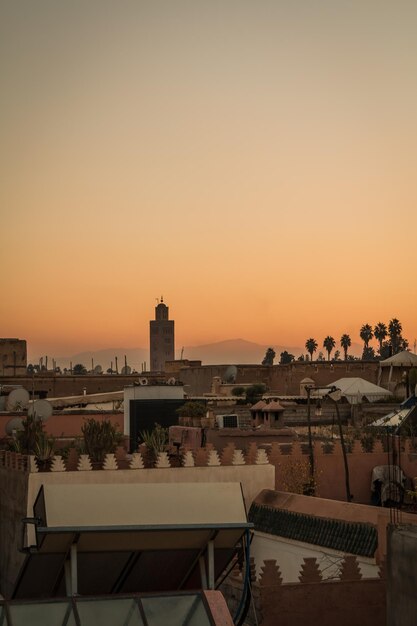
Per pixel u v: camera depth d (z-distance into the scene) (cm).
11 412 7150
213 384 9444
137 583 3020
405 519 3434
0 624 2233
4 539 4816
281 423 6219
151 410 6606
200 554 3011
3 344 12319
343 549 3741
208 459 4703
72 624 2259
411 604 2381
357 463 4966
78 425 6919
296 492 4847
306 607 3206
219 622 2312
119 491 2953
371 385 8119
